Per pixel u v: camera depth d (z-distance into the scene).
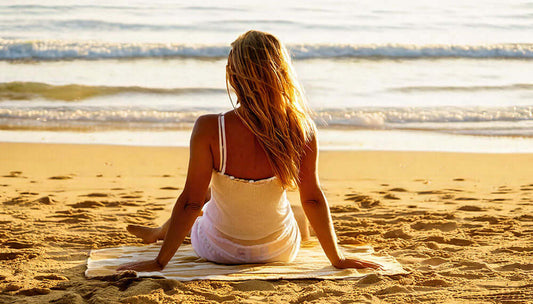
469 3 23.20
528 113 11.59
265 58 3.13
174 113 11.09
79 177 7.12
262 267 3.50
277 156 3.18
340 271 3.45
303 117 3.22
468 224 4.87
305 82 13.49
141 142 9.30
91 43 15.39
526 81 14.07
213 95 12.36
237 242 3.49
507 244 4.21
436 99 12.48
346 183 7.05
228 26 18.83
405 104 12.02
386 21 20.23
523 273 3.47
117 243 4.27
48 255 3.92
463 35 18.58
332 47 15.96
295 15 20.62
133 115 10.93
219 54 15.60
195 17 19.84
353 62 15.58
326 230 3.40
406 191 6.58
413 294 3.07
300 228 4.12
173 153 8.66
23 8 19.72
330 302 2.92
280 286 3.22
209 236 3.55
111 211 5.46
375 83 13.66
